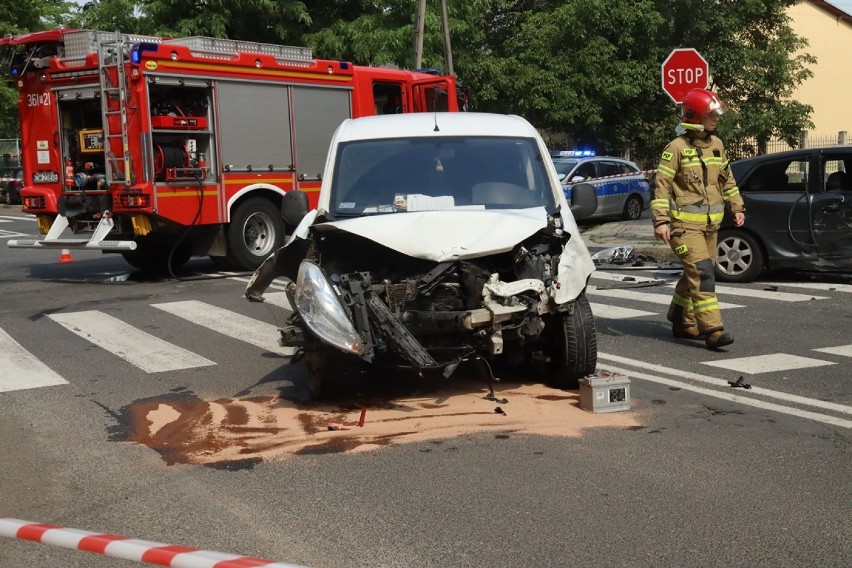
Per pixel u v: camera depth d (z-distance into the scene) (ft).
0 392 23.82
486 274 20.07
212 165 45.68
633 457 17.57
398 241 19.90
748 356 26.40
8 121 118.52
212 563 10.34
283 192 48.83
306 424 20.20
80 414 21.66
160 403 22.45
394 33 93.20
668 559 13.15
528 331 20.21
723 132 99.14
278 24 97.35
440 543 13.83
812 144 104.94
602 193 75.15
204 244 47.67
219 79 45.57
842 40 136.36
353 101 52.19
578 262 20.89
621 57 97.14
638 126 101.55
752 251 39.27
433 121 25.43
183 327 32.53
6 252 63.26
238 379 24.76
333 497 15.83
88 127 46.80
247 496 16.01
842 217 37.24
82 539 11.55
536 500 15.46
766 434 18.98
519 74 95.25
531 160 24.26
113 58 42.78
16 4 115.14
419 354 19.15
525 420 20.06
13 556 13.91
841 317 32.04
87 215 46.03
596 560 13.15
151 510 15.51
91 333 31.71
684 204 26.71
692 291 27.07
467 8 97.35
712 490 15.80
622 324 31.60
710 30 99.86
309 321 19.31
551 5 105.60
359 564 13.19
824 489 15.79
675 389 22.76
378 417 20.54
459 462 17.43
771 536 13.88
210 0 93.61
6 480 17.17
